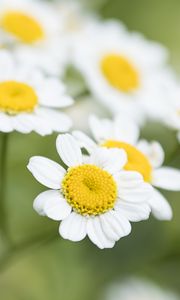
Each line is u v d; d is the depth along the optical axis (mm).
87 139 132
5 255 162
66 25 198
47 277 194
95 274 201
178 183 140
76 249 194
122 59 188
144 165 137
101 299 198
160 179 140
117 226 122
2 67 147
